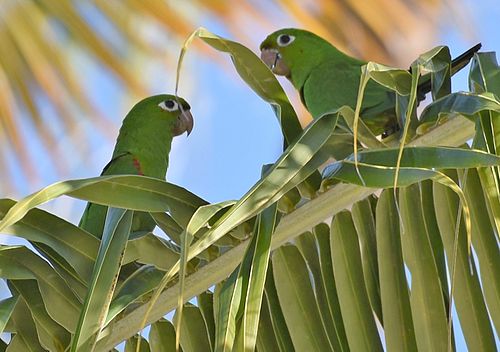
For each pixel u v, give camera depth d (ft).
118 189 13.65
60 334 15.19
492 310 13.44
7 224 12.44
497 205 12.89
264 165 14.29
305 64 26.55
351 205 14.70
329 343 14.24
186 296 15.14
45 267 14.79
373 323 14.07
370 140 14.26
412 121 14.76
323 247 14.73
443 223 14.01
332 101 24.20
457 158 12.72
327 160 13.99
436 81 15.14
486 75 14.05
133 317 15.35
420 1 33.32
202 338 15.33
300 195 14.85
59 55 30.99
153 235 14.90
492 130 13.29
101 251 13.04
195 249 11.89
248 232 14.90
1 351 15.46
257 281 12.23
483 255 13.71
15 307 15.25
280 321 14.65
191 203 14.10
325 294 14.49
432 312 13.69
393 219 14.30
